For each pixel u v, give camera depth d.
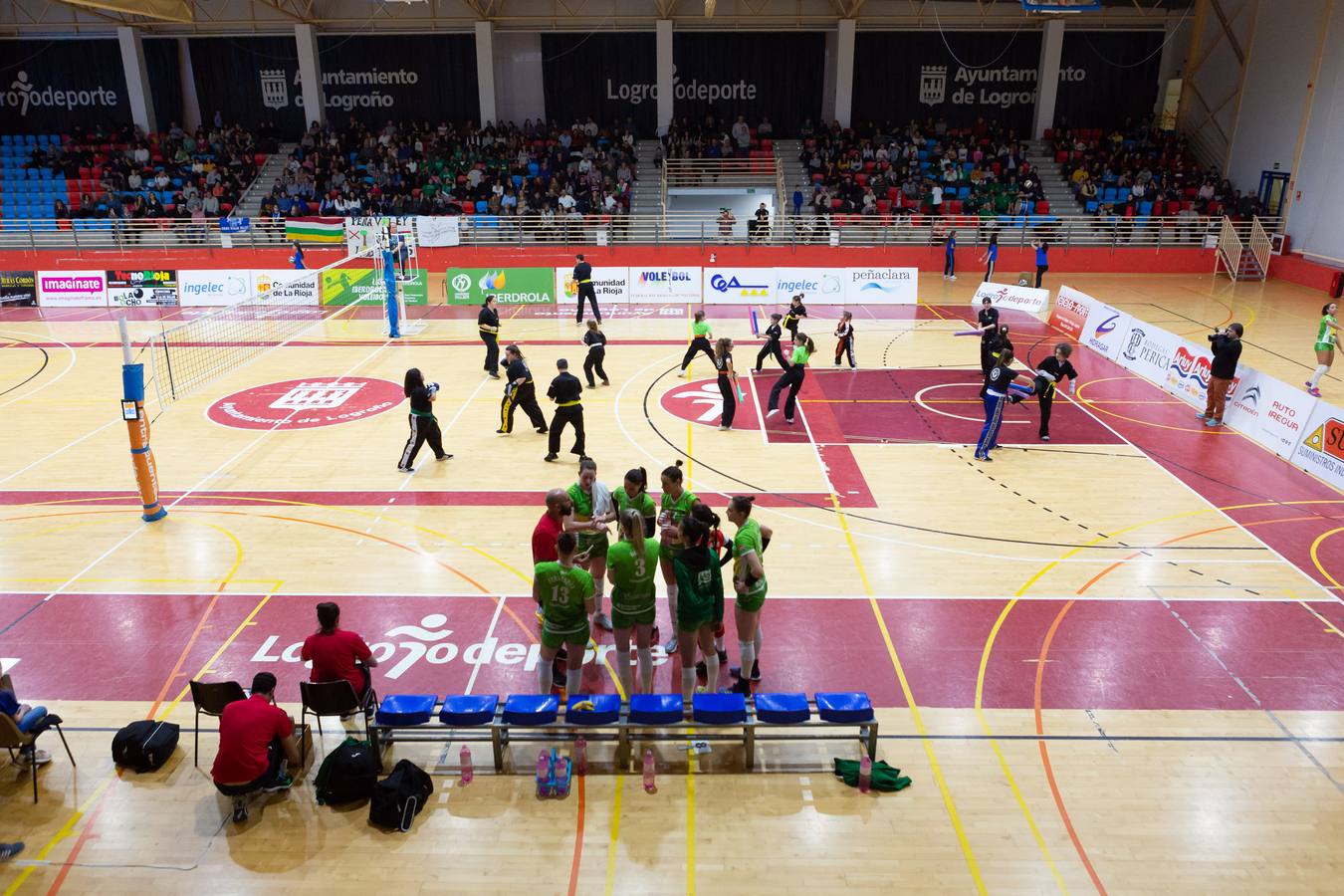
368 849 6.76
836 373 20.17
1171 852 6.72
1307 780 7.50
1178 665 9.05
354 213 34.19
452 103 38.16
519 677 8.84
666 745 8.01
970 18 36.62
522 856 6.69
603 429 16.25
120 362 21.30
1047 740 7.95
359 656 7.75
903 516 12.60
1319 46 29.97
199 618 9.91
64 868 6.57
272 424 16.66
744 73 37.69
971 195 34.97
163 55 37.31
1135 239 33.78
